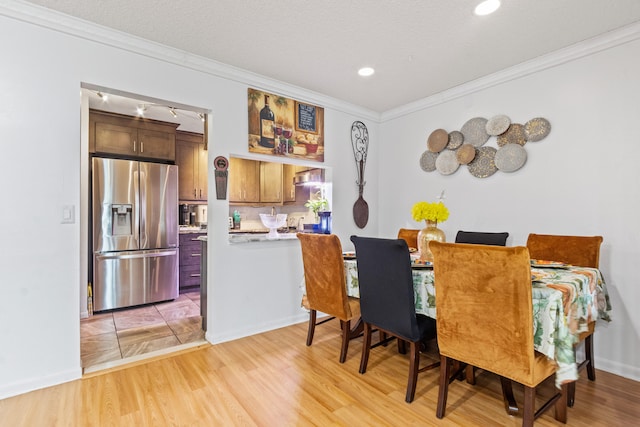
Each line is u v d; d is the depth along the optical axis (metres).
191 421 1.65
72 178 2.09
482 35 2.24
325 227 3.54
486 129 2.92
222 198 2.72
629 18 2.04
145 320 3.28
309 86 3.14
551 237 2.30
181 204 4.93
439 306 1.65
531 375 1.36
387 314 1.92
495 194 2.89
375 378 2.10
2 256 1.88
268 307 3.00
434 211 2.16
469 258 1.47
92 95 3.42
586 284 1.65
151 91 2.37
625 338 2.16
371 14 2.01
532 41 2.32
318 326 3.11
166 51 2.40
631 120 2.15
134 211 3.74
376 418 1.69
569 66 2.43
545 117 2.56
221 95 2.71
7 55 1.90
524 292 1.34
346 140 3.66
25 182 1.95
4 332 1.88
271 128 3.01
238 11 1.98
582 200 2.37
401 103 3.62
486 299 1.46
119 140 3.90
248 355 2.43
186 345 2.62
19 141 1.93
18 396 1.87
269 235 3.25
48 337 2.00
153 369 2.20
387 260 1.84
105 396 1.87
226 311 2.74
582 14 2.00
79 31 2.08
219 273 2.70
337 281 2.22
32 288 1.96
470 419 1.68
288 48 2.42
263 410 1.75
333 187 3.57
